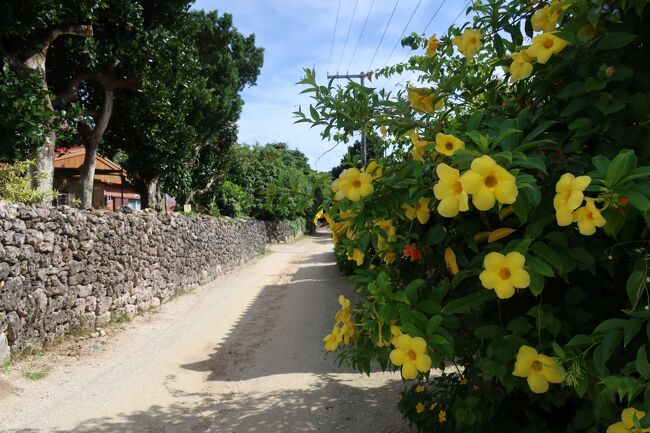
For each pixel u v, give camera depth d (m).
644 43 1.48
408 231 1.85
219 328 7.52
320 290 11.47
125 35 9.16
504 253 1.44
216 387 4.77
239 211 21.92
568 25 1.45
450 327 1.60
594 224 1.23
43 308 5.64
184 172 15.00
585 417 1.65
